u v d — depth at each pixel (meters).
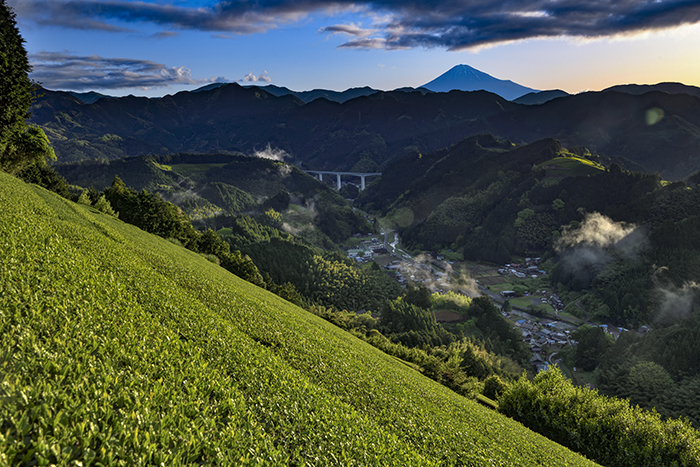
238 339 16.69
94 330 9.84
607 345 157.88
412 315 145.88
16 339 7.69
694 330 132.25
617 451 34.44
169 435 6.62
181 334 14.02
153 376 8.88
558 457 25.44
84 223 35.00
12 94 46.72
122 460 5.47
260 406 10.40
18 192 30.95
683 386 114.62
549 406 38.97
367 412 15.73
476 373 81.44
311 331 30.98
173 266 31.17
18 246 13.94
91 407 6.29
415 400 22.41
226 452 7.08
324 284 196.88
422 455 13.39
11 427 5.22
